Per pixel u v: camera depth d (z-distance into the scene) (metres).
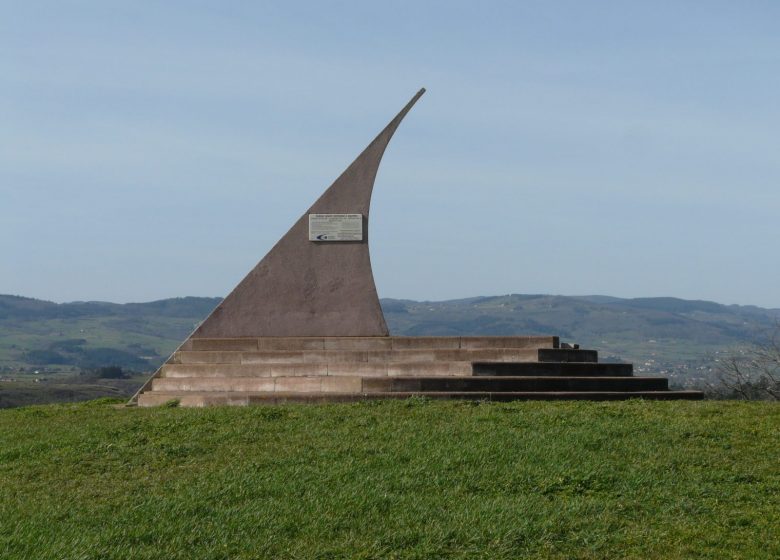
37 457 14.28
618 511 11.34
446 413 16.16
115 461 13.79
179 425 15.75
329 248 21.58
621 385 18.78
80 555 9.65
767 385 28.89
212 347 21.00
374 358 19.75
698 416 16.05
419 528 10.59
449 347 20.27
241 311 21.44
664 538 10.49
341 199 21.70
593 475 12.45
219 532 10.48
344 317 21.33
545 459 13.15
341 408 16.72
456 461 13.03
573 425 15.17
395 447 13.82
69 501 11.93
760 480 12.59
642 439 14.41
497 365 18.69
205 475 12.80
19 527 10.66
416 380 18.11
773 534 10.60
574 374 19.06
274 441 14.48
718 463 13.27
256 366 19.78
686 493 11.98
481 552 10.02
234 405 18.05
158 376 20.33
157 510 11.25
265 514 11.07
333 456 13.45
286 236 21.62
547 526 10.68
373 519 10.96
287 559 9.81
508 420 15.51
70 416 18.09
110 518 11.09
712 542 10.38
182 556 9.82
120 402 21.81
